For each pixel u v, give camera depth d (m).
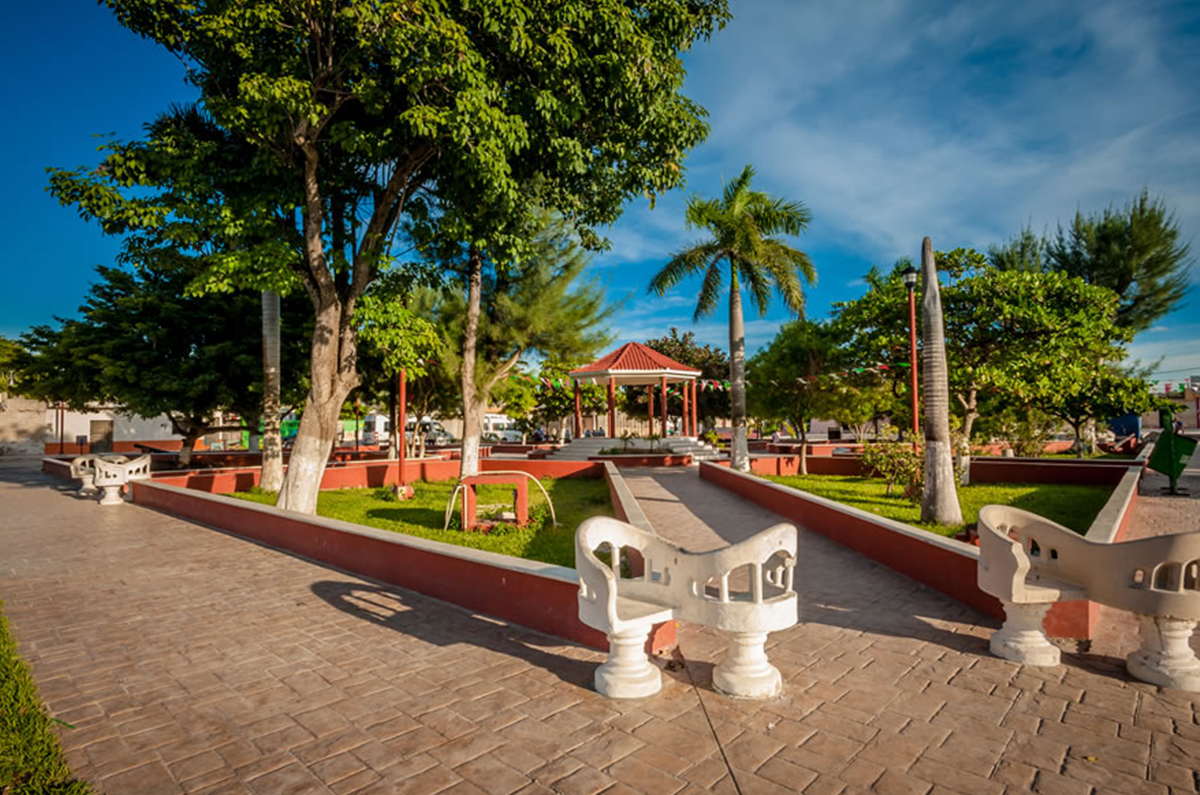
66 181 10.34
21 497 16.05
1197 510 12.79
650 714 3.99
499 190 10.60
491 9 9.74
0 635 5.51
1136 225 29.12
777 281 18.73
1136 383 23.64
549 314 18.53
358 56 10.30
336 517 12.63
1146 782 3.21
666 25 11.55
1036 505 13.30
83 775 3.35
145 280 19.56
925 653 5.01
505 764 3.43
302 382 19.83
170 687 4.49
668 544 4.54
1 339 32.69
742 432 19.05
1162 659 4.38
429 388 24.98
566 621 5.37
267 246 11.00
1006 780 3.24
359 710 4.10
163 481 15.83
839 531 9.18
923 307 11.02
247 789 3.22
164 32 10.88
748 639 4.29
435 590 6.67
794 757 3.47
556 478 20.64
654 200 13.04
